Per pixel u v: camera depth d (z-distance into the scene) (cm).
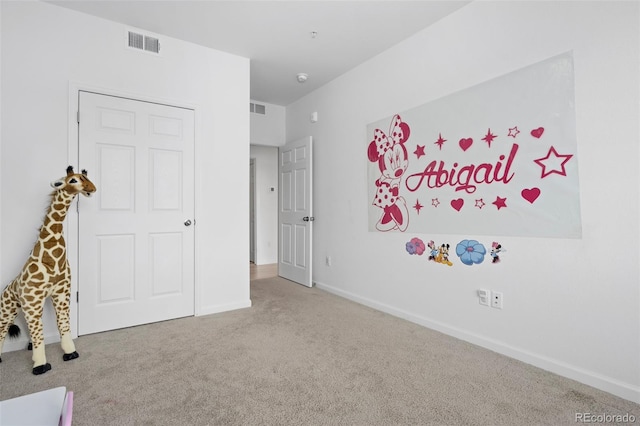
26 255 222
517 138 204
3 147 216
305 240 410
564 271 184
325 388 171
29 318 187
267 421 145
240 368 193
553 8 187
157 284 273
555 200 187
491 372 189
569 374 181
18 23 221
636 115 159
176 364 198
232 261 311
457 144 239
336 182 368
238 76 313
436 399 162
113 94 254
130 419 145
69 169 200
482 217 223
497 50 215
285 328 260
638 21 158
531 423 144
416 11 241
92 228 246
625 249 163
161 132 275
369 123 321
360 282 333
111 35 254
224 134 306
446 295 248
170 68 279
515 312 206
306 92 414
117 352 214
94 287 247
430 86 260
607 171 168
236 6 236
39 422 90
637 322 159
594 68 172
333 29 268
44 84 229
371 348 222
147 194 269
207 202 297
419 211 269
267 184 594
